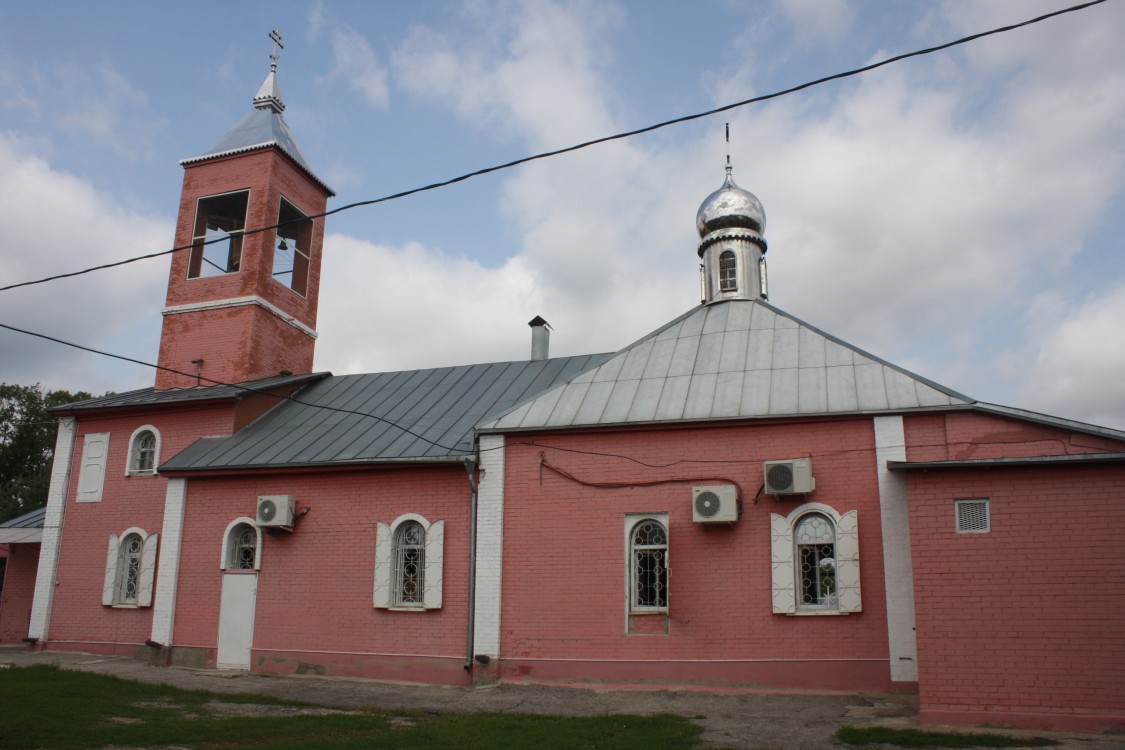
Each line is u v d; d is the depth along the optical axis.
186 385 23.56
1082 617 11.91
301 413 21.69
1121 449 13.80
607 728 12.12
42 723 11.61
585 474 16.64
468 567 17.25
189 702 14.38
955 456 14.63
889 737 11.30
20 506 41.91
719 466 15.90
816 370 16.50
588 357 21.97
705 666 15.16
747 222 20.42
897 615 14.37
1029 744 10.91
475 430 17.42
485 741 11.17
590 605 16.03
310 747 10.66
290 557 18.70
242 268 23.91
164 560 19.75
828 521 15.25
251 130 25.47
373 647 17.55
